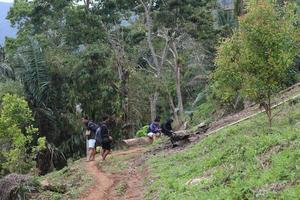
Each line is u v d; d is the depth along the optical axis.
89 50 33.69
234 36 14.91
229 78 14.95
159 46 46.41
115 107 34.34
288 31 13.89
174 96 48.53
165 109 48.94
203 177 11.79
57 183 16.30
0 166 22.53
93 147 20.69
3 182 14.68
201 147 16.66
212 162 12.70
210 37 40.50
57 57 32.69
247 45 14.08
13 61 32.38
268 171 8.98
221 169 11.10
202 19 40.06
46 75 31.61
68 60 33.22
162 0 40.06
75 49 40.38
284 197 7.44
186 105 48.12
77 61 33.19
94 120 33.91
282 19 14.34
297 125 13.57
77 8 39.81
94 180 16.28
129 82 37.69
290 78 22.77
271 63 13.83
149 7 40.59
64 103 32.62
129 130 34.91
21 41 43.16
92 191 14.92
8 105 22.23
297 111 16.47
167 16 39.66
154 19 40.28
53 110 32.03
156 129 25.58
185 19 39.84
